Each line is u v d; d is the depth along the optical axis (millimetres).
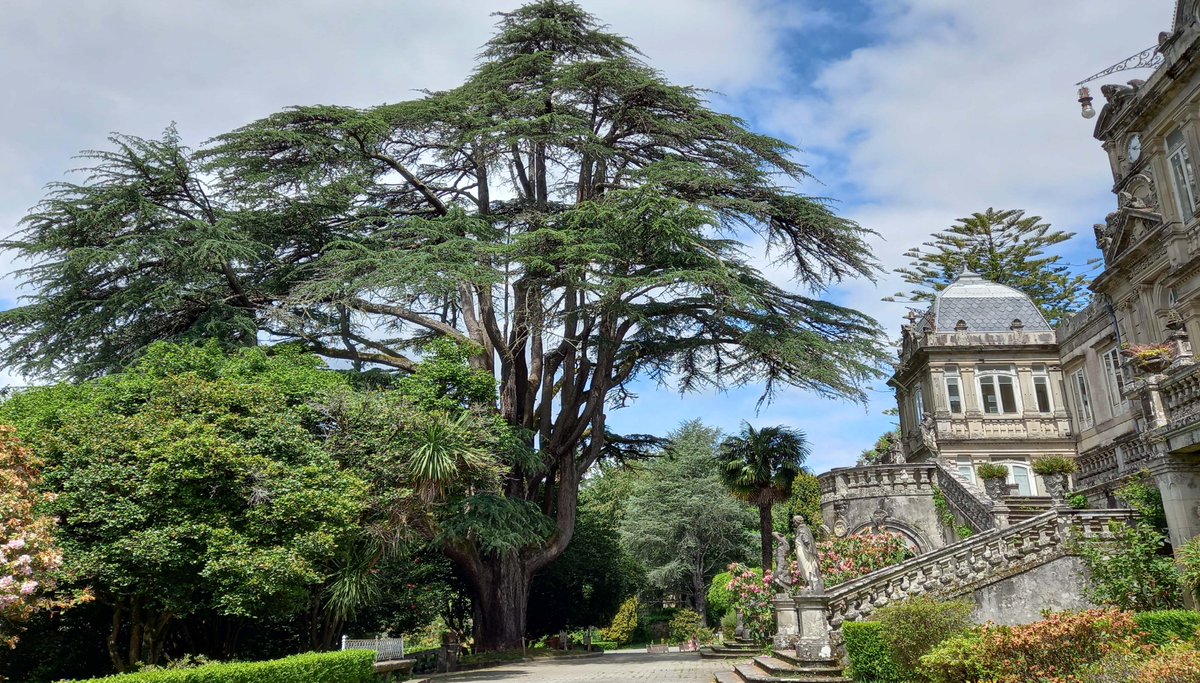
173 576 15117
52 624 17094
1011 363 31000
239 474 15320
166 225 23531
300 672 14008
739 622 25609
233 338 23703
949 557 15305
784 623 18047
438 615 38938
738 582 23312
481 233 24906
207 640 19359
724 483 30078
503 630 28234
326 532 16250
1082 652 8758
